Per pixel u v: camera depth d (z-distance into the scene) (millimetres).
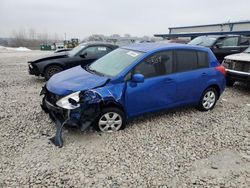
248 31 25328
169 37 33594
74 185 3285
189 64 5570
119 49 5844
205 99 6051
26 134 4598
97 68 5359
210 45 10953
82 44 9797
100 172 3566
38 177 3408
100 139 4473
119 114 4738
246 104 6898
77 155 3953
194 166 3795
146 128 5012
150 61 4992
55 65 8844
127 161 3842
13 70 11609
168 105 5352
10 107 6008
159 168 3703
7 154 3936
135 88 4766
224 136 4805
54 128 4848
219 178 3541
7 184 3258
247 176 3611
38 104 6270
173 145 4375
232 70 8062
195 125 5258
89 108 4352
